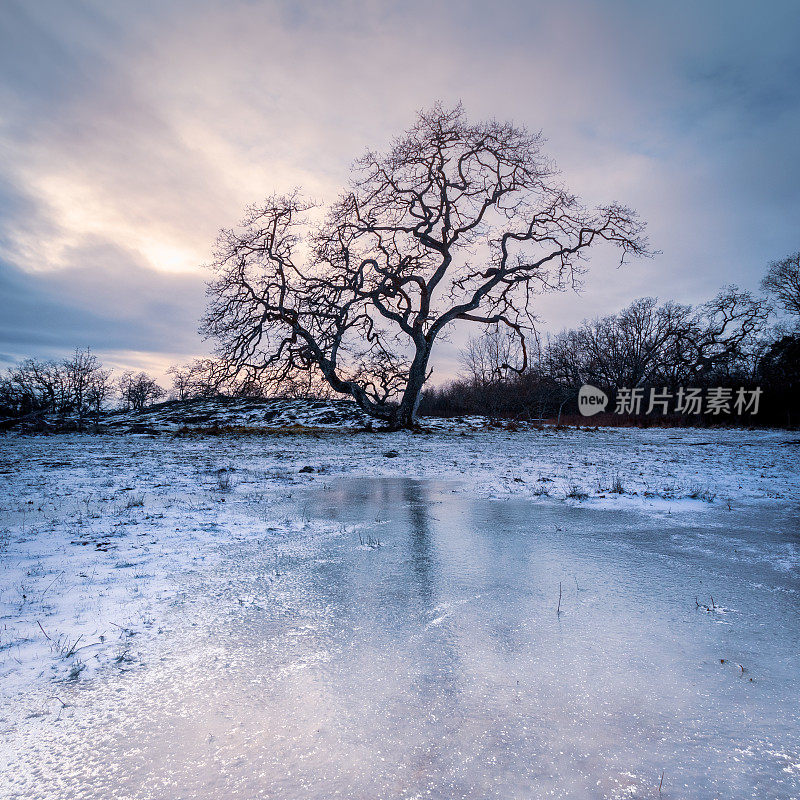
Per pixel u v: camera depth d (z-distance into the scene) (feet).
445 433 101.96
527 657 9.60
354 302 98.43
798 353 156.25
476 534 19.61
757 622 11.28
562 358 220.43
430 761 6.64
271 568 15.33
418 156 101.76
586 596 12.89
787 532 19.83
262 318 98.17
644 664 9.33
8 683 8.68
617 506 25.20
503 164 103.55
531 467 43.27
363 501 27.09
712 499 26.91
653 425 159.53
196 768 6.54
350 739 7.11
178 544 18.15
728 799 5.98
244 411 144.87
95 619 11.46
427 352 105.60
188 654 9.77
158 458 51.83
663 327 208.33
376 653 9.78
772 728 7.40
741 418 156.87
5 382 138.21
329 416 133.59
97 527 20.67
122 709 7.91
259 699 8.16
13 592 13.17
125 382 219.20
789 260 163.02
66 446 68.08
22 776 6.41
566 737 7.14
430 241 104.99
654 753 6.81
